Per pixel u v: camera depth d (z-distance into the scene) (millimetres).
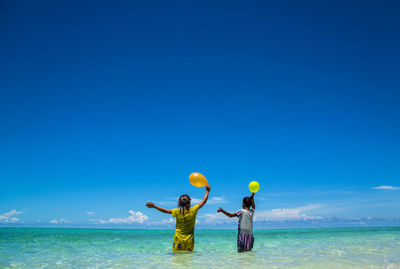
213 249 9055
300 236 15742
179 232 6570
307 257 6051
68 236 13562
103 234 15727
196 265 5145
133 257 6805
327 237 14250
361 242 10414
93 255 7359
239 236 7434
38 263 5910
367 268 4641
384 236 14242
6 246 9414
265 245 10141
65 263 5875
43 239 11812
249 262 5441
